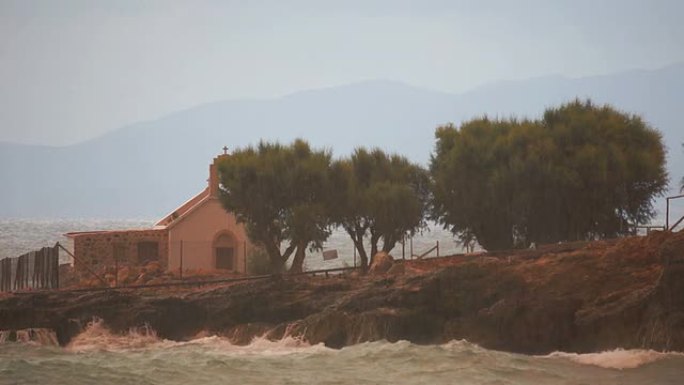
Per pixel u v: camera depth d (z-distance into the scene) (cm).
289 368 19775
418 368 19612
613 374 19100
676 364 19500
